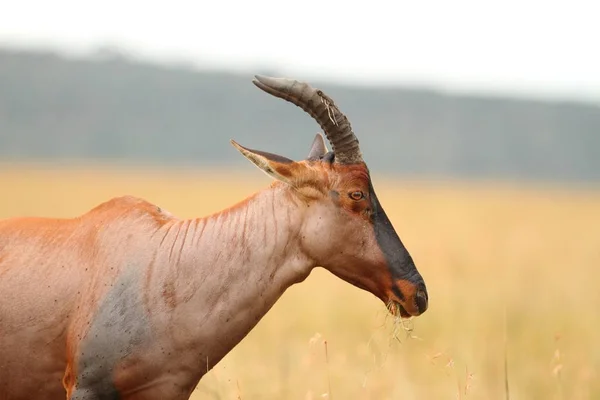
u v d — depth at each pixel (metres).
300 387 30.77
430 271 64.25
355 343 38.91
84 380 20.70
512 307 48.31
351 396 29.88
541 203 187.38
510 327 43.72
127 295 21.02
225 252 21.52
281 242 21.75
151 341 20.89
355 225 21.89
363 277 22.30
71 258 21.61
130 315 20.89
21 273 21.50
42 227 22.34
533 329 42.78
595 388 31.94
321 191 21.78
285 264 21.86
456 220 122.31
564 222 132.25
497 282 59.41
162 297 21.09
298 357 34.75
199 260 21.41
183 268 21.33
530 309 49.00
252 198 22.23
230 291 21.41
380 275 22.09
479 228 109.75
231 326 21.47
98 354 20.70
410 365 34.84
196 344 21.22
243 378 30.83
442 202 168.00
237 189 171.38
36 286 21.33
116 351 20.73
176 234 21.72
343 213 21.83
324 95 21.64
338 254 22.03
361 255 22.00
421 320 43.91
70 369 21.05
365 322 45.12
